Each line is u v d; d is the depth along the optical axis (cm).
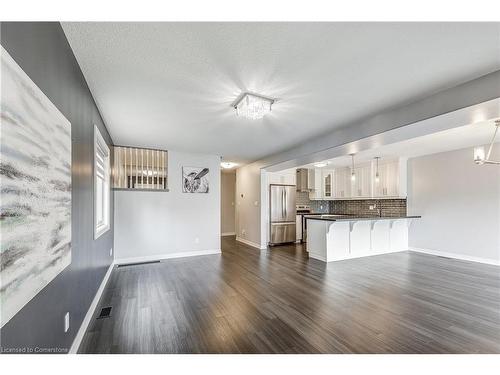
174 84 222
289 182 685
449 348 188
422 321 231
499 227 437
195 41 164
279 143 439
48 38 133
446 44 167
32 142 108
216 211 553
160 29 152
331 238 477
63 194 148
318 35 158
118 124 333
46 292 128
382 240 546
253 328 218
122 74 205
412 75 208
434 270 408
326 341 197
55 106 138
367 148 375
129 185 486
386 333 210
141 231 478
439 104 237
